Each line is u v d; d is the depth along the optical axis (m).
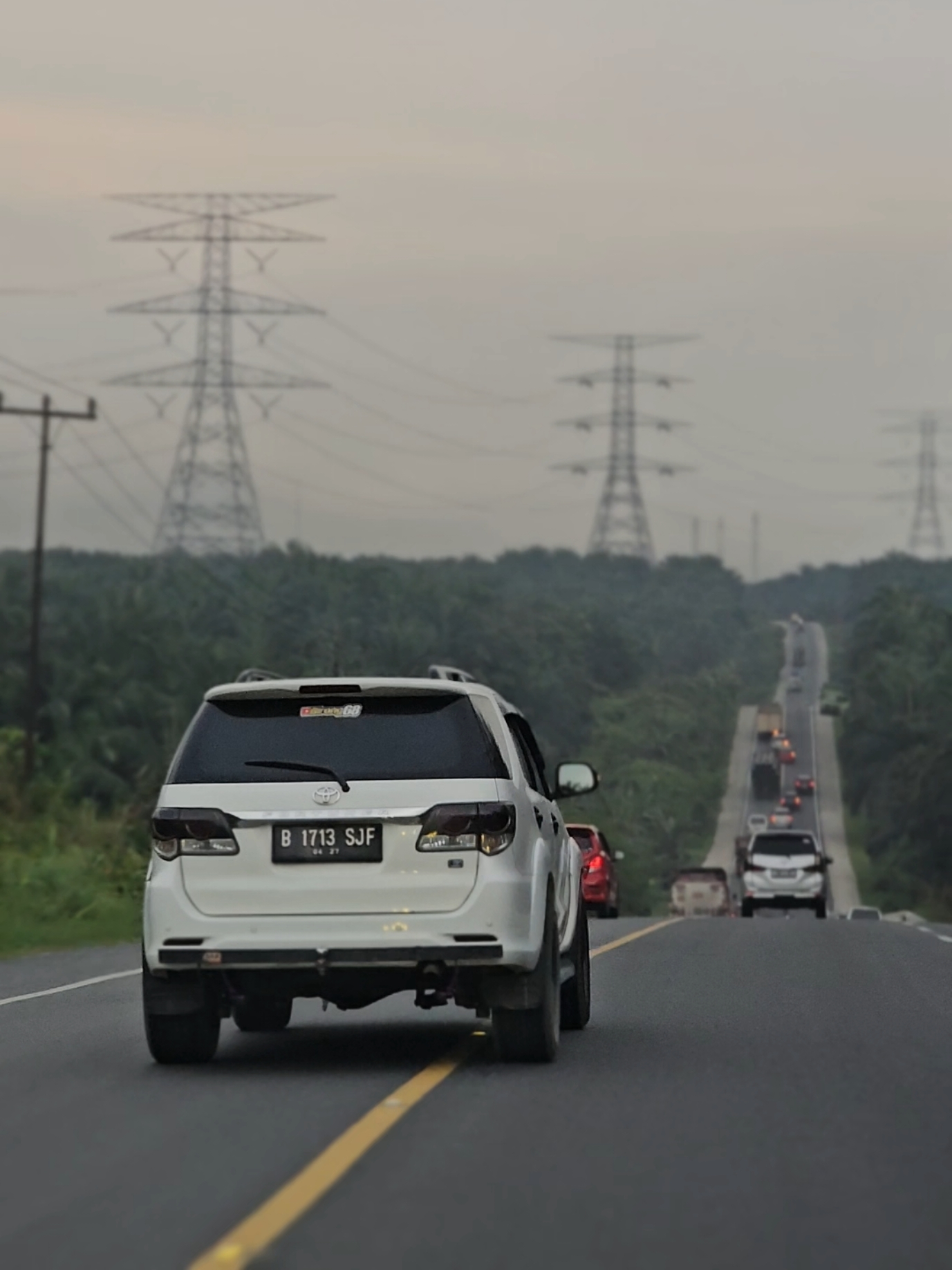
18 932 92.75
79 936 96.50
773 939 85.94
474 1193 24.92
